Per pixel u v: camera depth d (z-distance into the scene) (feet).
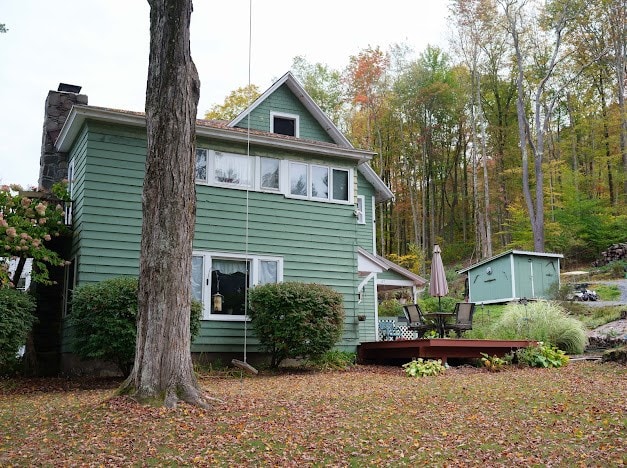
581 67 125.39
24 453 18.22
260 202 49.37
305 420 22.59
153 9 25.93
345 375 41.06
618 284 90.74
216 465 17.53
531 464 17.78
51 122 56.85
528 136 119.96
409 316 50.75
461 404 26.14
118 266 42.60
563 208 126.31
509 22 121.80
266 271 49.01
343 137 61.16
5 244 40.06
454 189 161.48
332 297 45.21
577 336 50.55
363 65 139.74
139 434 19.94
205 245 46.32
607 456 18.10
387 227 160.25
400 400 27.12
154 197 24.68
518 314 54.29
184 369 24.22
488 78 140.97
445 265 151.74
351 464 17.90
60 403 26.37
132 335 36.76
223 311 46.70
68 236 46.09
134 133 44.73
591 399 26.22
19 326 36.01
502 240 148.25
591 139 144.36
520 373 38.58
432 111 149.79
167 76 25.31
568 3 115.65
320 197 52.54
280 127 60.29
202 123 48.65
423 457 18.56
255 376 41.47
